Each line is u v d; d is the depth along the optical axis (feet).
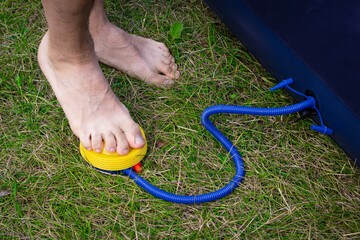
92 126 4.39
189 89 5.44
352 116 3.98
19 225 4.12
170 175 4.60
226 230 4.19
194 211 4.31
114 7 6.33
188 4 6.48
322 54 4.09
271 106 5.32
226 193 4.39
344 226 4.25
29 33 5.94
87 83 4.29
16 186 4.38
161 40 5.99
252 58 5.87
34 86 5.38
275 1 4.50
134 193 4.41
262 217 4.29
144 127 5.01
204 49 5.90
